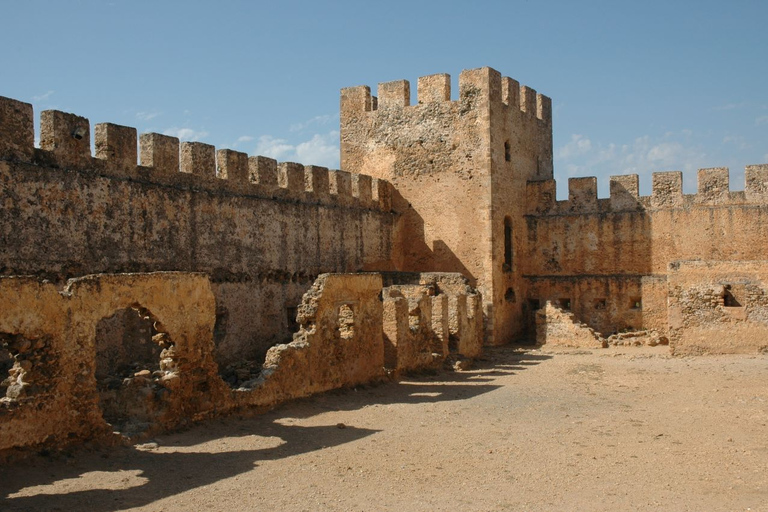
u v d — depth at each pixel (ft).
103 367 74.74
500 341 126.21
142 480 41.29
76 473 41.91
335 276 72.69
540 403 69.26
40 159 71.36
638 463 46.52
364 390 74.84
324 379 70.59
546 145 148.05
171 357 54.19
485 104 126.11
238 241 96.17
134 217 81.10
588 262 132.57
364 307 77.87
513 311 132.05
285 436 53.62
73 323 46.01
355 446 51.11
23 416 42.47
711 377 80.89
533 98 143.02
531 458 48.16
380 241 127.13
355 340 76.02
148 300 51.67
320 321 70.28
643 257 128.36
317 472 44.11
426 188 131.13
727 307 99.66
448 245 128.77
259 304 99.45
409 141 133.18
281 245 104.01
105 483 40.40
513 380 84.89
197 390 55.72
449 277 112.78
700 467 45.21
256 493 39.68
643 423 58.90
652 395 72.49
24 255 69.15
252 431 54.75
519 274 135.03
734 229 121.70
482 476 43.91
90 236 75.92
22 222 69.10
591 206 132.87
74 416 45.65
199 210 89.92
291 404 64.90
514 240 133.28
